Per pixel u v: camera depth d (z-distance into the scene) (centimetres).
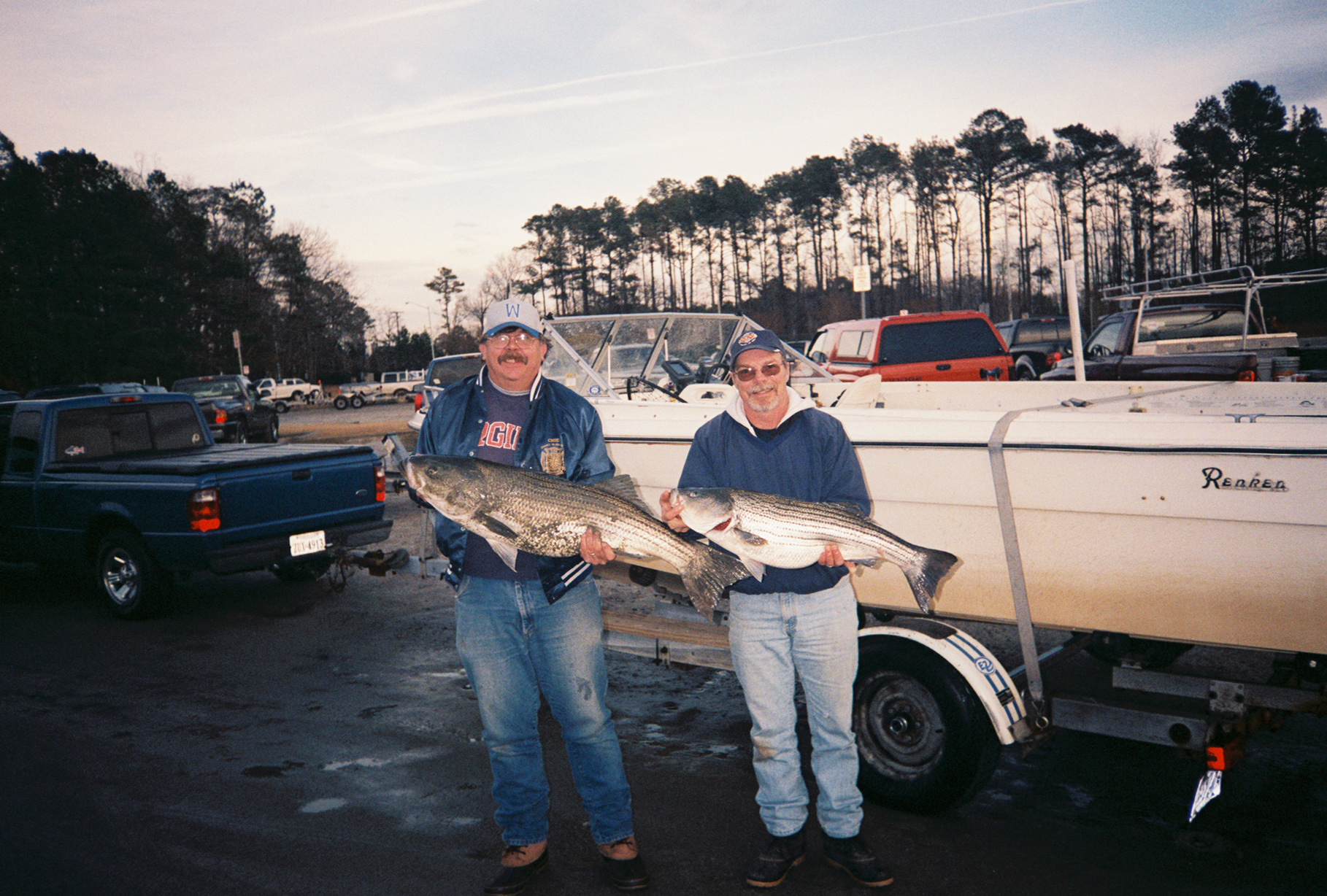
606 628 494
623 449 500
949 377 1234
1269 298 2262
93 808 401
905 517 406
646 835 371
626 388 669
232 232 7950
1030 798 392
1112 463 349
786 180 8312
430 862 353
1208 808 377
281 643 654
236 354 6756
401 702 531
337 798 408
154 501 688
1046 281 7375
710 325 696
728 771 431
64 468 754
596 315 659
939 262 7694
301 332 7800
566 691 327
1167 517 343
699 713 508
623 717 505
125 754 461
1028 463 367
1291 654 365
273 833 377
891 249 8175
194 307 6725
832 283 8412
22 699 546
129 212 6253
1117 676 395
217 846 367
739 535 290
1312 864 330
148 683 572
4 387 5131
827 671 319
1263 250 5991
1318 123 5769
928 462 392
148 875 345
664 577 521
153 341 5731
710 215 8600
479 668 325
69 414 786
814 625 318
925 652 366
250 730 491
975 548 392
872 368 1236
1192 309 1290
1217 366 1055
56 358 5262
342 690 553
